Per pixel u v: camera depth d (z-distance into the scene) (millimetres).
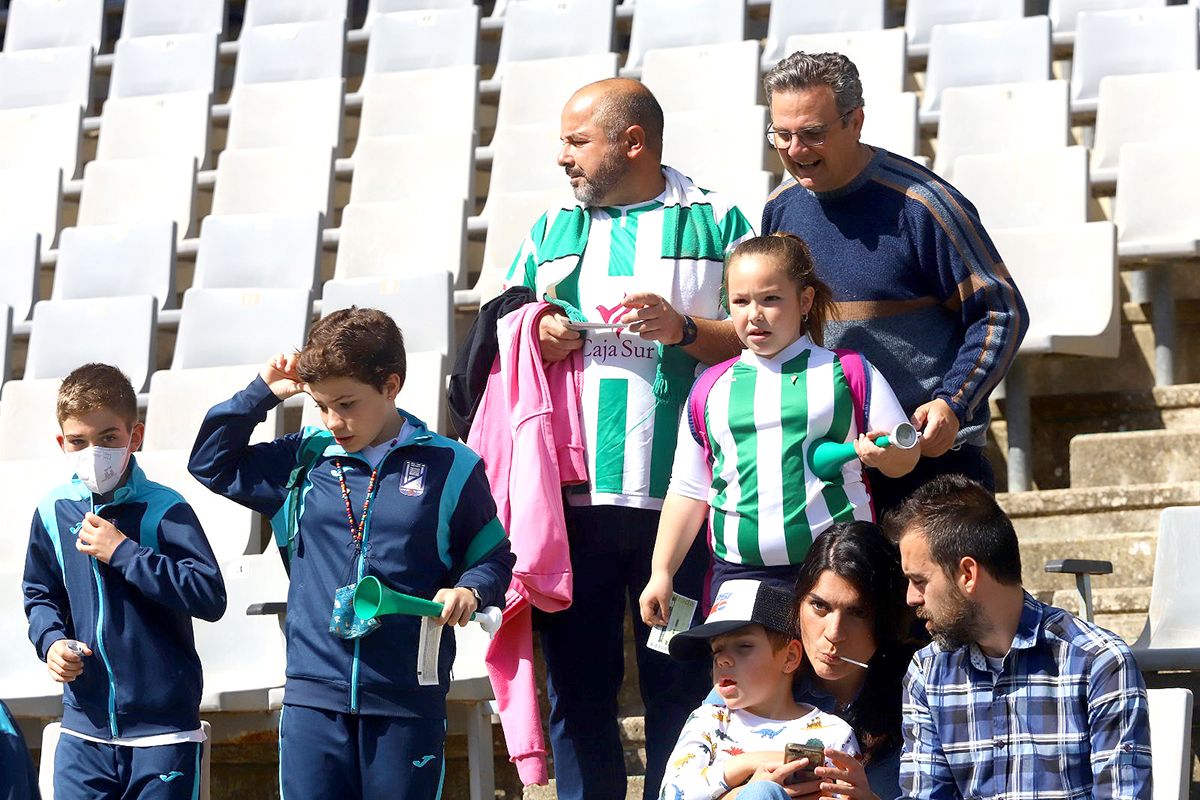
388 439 11867
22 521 20453
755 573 12023
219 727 17531
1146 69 26688
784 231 13352
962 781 10188
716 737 11062
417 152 27844
